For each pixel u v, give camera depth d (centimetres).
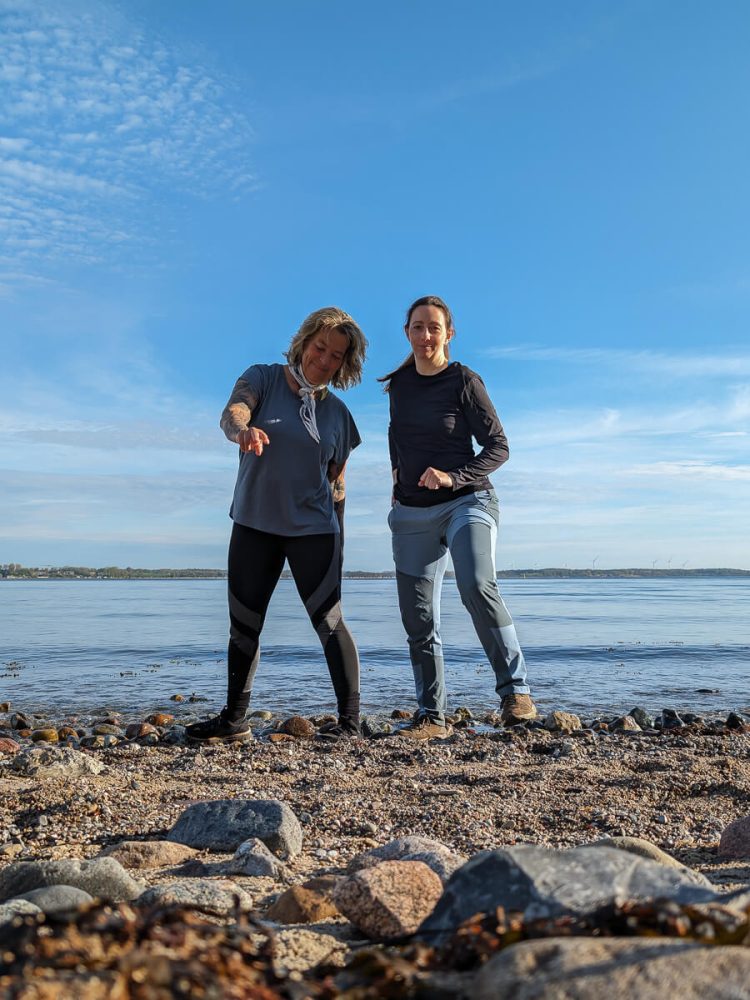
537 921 128
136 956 103
